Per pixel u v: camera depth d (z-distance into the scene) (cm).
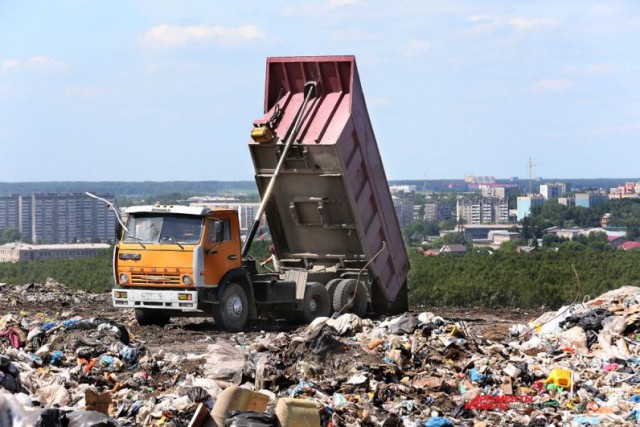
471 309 6244
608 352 3722
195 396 2597
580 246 16550
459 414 2836
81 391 2744
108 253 12575
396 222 5328
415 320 3788
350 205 4944
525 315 5803
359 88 4931
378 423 2617
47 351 3331
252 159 4984
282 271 5172
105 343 3481
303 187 4981
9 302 5706
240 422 2133
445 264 10000
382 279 5266
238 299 4659
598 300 4528
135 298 4566
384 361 3231
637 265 10181
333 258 5178
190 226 4519
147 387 2972
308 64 4909
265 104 5025
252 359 3169
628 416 2833
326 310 5034
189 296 4481
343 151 4819
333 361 3175
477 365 3316
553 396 3100
